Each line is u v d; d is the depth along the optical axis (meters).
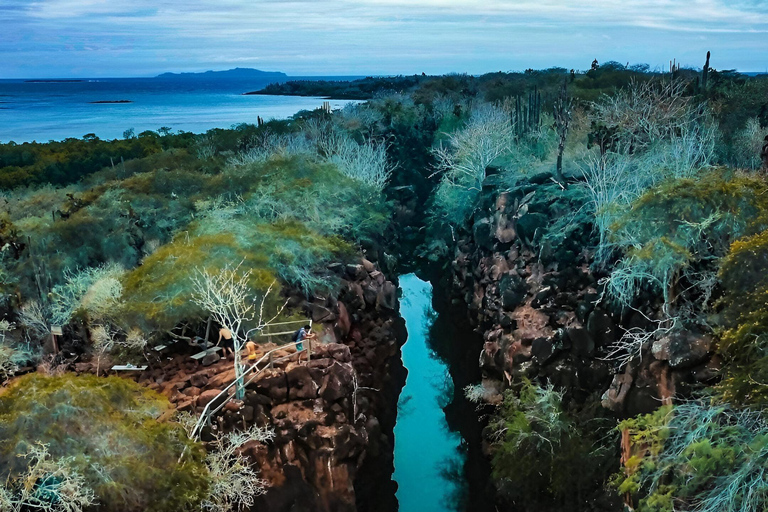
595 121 37.62
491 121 49.19
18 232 29.36
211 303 20.30
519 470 23.83
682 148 30.00
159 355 22.12
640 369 23.11
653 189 23.89
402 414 32.09
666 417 19.12
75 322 23.31
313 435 19.52
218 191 37.78
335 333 27.95
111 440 13.91
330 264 31.83
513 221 35.66
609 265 27.78
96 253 31.33
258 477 18.39
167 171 40.16
